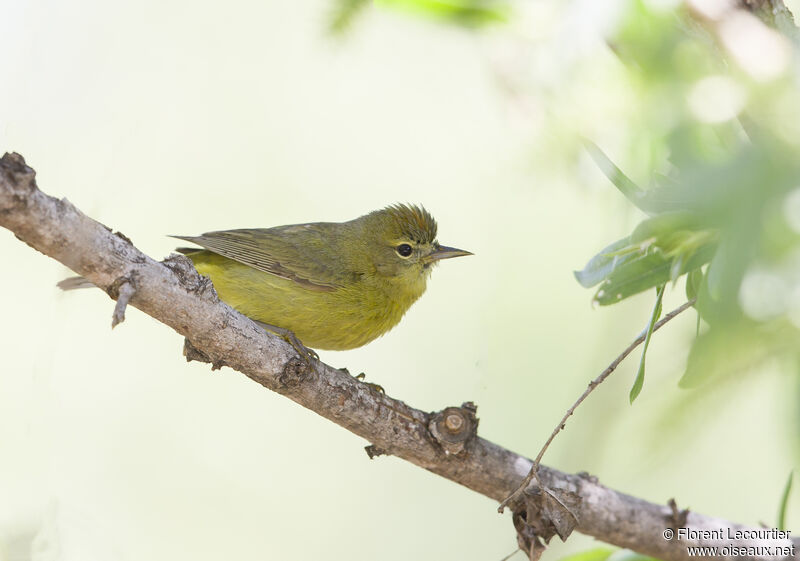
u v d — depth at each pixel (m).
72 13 11.70
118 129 11.88
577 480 7.98
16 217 5.93
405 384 13.65
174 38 14.62
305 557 12.82
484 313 13.36
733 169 2.80
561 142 4.36
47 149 11.07
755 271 2.79
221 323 7.12
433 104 14.53
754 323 2.91
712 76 3.40
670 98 3.44
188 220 14.34
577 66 4.05
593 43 4.01
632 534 7.88
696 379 3.59
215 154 14.83
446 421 7.90
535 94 4.39
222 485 13.30
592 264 5.51
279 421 14.06
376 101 14.67
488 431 12.58
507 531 12.90
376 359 13.84
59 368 12.97
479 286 13.66
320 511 13.28
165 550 12.49
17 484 9.20
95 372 13.59
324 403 7.80
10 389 11.26
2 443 9.85
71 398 13.04
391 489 13.52
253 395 14.20
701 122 3.33
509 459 8.01
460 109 14.18
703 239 4.07
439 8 5.78
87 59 11.65
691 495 10.18
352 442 13.95
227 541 12.89
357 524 13.13
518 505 7.65
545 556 11.11
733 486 10.02
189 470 13.30
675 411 3.85
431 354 13.72
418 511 13.27
